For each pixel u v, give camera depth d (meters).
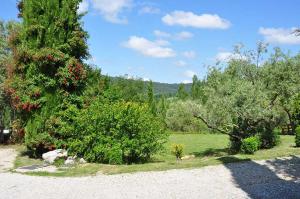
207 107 21.31
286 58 20.97
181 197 9.90
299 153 16.64
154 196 10.05
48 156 16.47
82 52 19.42
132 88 43.88
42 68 18.09
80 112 16.89
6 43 26.03
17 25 26.78
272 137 21.33
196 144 32.97
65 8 18.38
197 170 13.23
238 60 21.52
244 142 18.31
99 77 19.83
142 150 16.23
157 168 13.69
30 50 17.88
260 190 10.41
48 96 18.09
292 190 10.38
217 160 15.10
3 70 25.44
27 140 18.09
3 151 22.19
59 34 18.27
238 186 10.94
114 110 15.84
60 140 17.61
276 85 20.86
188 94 73.44
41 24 18.17
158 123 16.69
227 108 19.97
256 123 20.88
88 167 14.52
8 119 31.25
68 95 18.36
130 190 10.74
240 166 13.82
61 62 18.16
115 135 15.83
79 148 16.12
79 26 19.03
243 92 19.77
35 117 18.03
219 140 36.97
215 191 10.41
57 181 12.20
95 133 15.88
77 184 11.66
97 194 10.38
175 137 41.34
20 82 18.09
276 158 15.47
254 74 21.31
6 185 11.74
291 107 23.20
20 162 17.00
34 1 18.27
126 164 15.49
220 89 20.56
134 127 15.86
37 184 11.80
